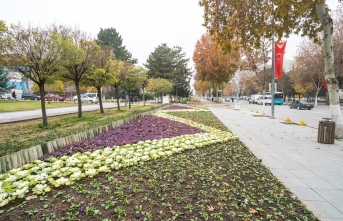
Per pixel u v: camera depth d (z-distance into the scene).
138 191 3.70
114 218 2.94
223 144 7.71
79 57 12.49
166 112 18.64
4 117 15.39
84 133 7.01
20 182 3.76
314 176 5.09
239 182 4.36
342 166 5.83
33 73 10.95
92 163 4.80
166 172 4.64
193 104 39.03
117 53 53.06
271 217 3.17
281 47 14.98
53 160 4.98
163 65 49.06
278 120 16.33
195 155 6.07
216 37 10.64
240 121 15.52
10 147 5.57
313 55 34.50
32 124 12.21
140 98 62.44
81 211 3.01
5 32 9.45
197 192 3.82
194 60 41.34
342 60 29.94
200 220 3.01
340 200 3.94
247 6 9.09
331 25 9.30
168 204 3.32
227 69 37.22
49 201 3.33
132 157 5.50
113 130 8.68
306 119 17.69
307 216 3.34
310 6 8.62
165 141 7.31
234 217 3.12
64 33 13.57
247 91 92.12
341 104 39.31
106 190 3.70
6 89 32.19
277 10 8.94
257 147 7.91
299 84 42.84
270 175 4.93
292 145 8.27
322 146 8.11
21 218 2.88
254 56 19.50
